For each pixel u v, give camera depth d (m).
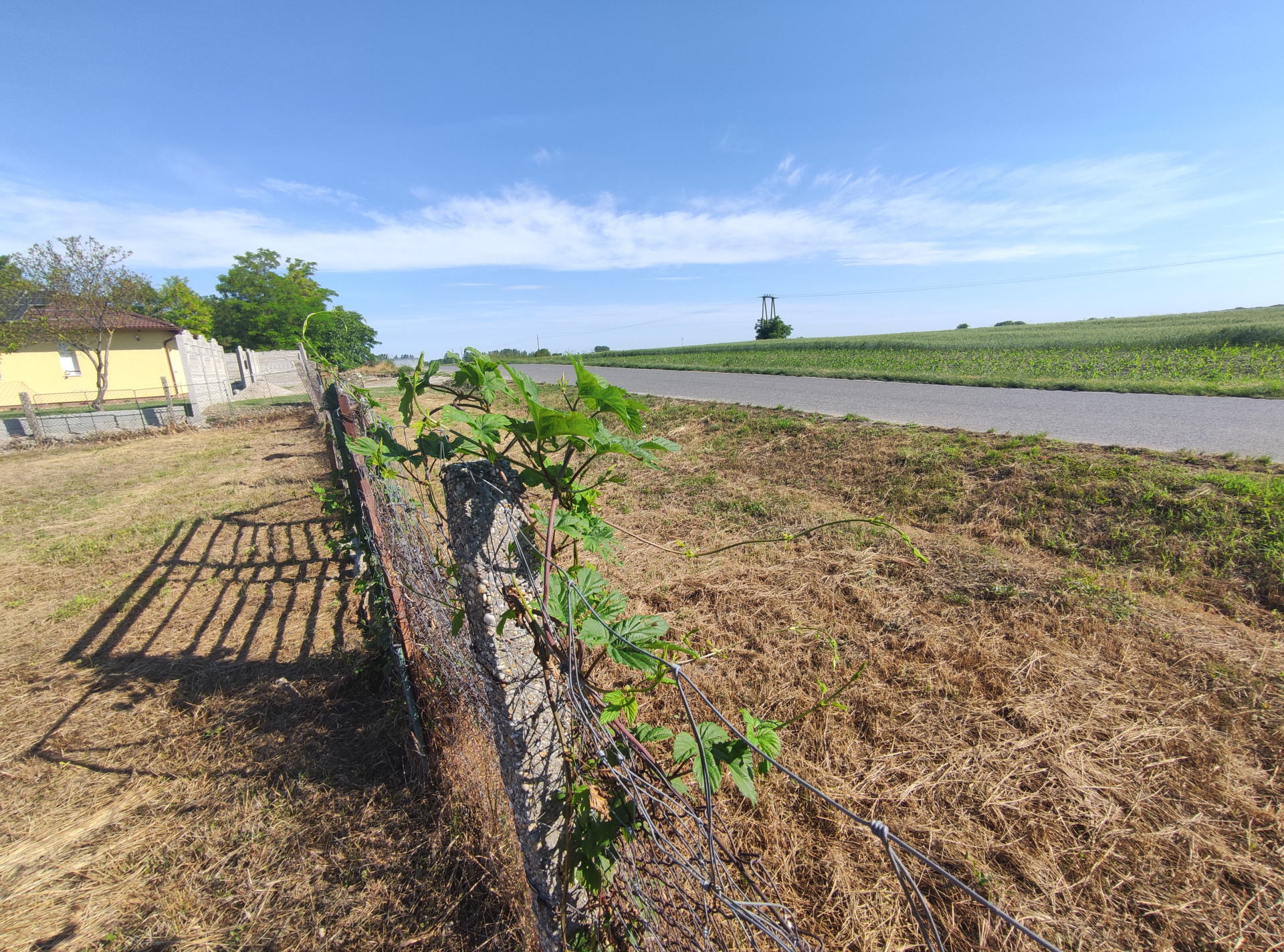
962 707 2.94
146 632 4.10
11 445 12.65
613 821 1.12
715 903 1.00
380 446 1.42
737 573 4.47
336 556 5.30
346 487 5.17
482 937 1.89
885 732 2.78
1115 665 3.23
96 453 12.12
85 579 5.14
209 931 1.97
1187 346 20.67
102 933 1.98
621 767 1.05
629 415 1.06
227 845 2.30
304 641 3.86
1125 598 3.83
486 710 1.73
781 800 2.40
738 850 2.15
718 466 7.86
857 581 4.28
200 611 4.41
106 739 2.98
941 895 2.03
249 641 3.90
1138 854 2.16
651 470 7.88
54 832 2.41
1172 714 2.85
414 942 1.89
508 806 1.94
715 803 2.37
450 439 1.27
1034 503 5.25
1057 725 2.80
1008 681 3.12
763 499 6.28
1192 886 2.04
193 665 3.63
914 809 2.37
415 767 2.51
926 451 6.71
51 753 2.88
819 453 7.54
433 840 2.20
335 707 3.12
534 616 1.16
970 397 10.68
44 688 3.46
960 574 4.28
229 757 2.79
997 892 2.01
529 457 1.24
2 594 4.87
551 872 1.34
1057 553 4.66
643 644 1.15
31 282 18.00
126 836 2.38
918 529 5.38
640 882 1.17
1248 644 3.33
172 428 14.53
